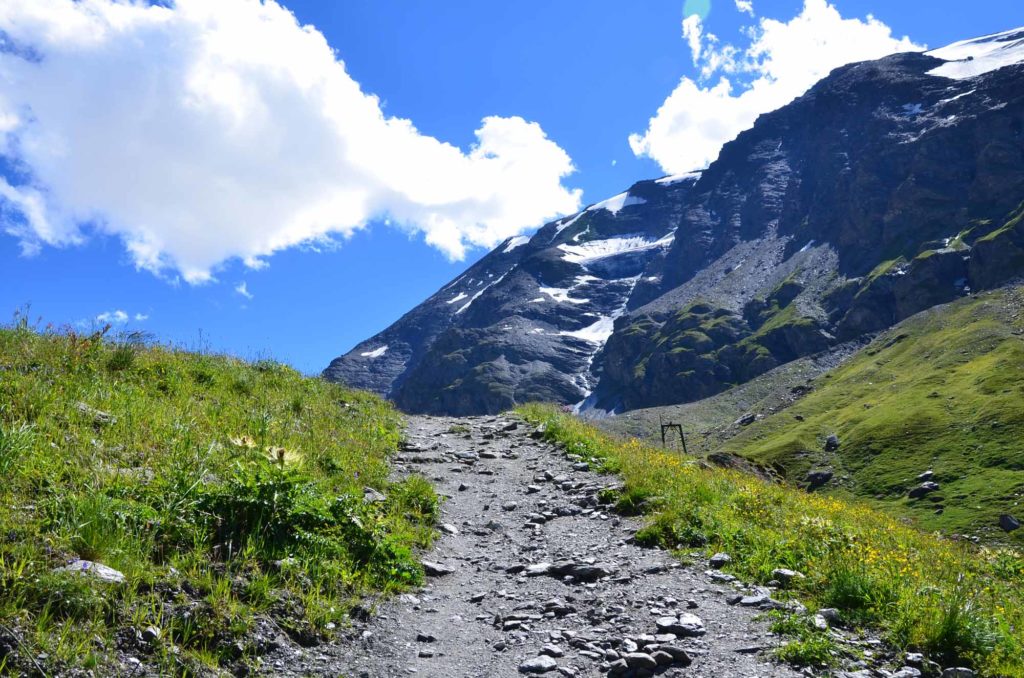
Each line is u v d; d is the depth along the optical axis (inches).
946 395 6284.5
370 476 495.8
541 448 757.9
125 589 229.6
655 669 254.1
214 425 465.7
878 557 374.0
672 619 295.6
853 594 315.6
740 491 542.6
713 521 449.1
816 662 257.1
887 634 282.2
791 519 478.0
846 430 6584.6
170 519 284.2
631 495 516.4
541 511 516.7
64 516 253.1
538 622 306.0
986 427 5265.8
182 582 248.2
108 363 530.0
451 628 298.2
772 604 312.3
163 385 536.7
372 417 769.6
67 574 219.3
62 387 426.3
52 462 301.1
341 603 286.5
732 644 274.1
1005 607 319.6
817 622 287.1
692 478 578.6
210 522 297.1
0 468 273.6
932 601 299.6
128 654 207.2
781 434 7391.7
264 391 652.7
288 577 285.6
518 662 264.2
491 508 523.2
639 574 368.5
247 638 236.8
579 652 272.4
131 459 341.7
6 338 491.5
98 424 381.1
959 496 4537.4
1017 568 450.0
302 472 387.2
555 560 401.4
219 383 616.4
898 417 6141.7
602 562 390.6
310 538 317.4
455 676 249.6
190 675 208.5
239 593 258.7
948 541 585.3
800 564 371.9
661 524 442.9
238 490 319.0
